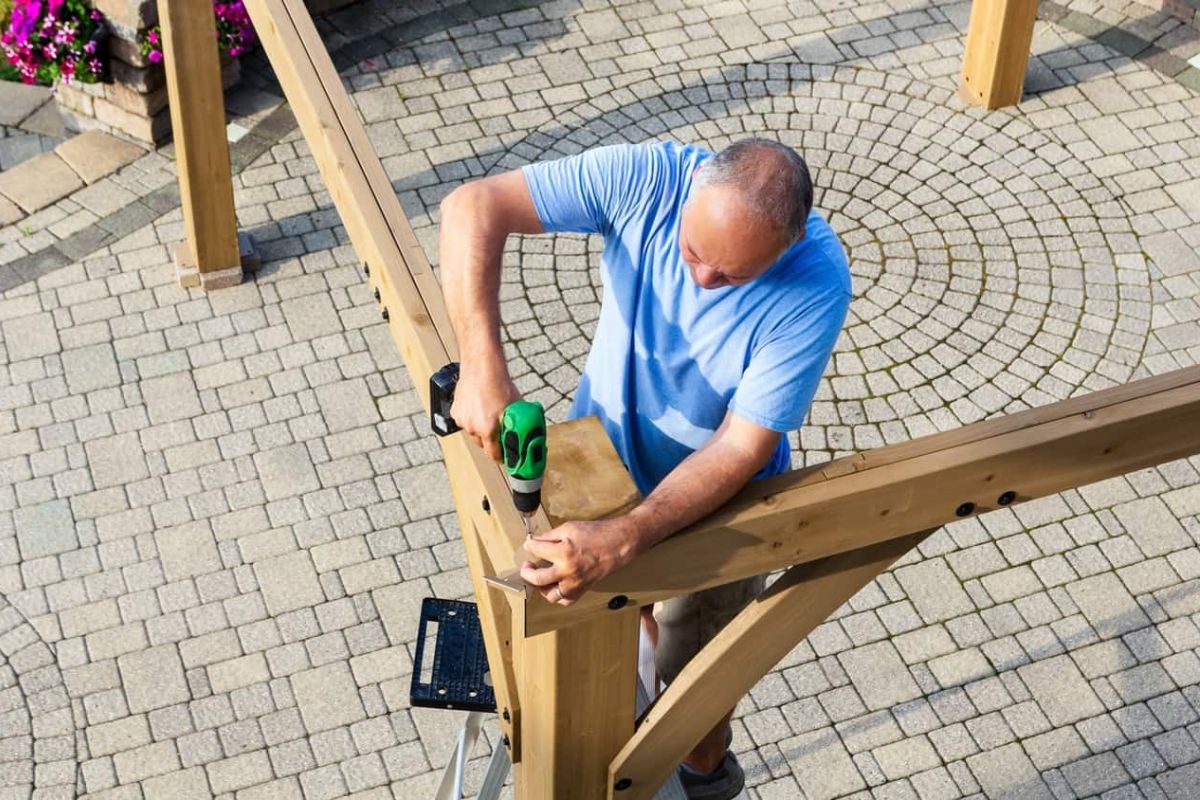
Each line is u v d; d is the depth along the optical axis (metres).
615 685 3.12
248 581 7.01
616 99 9.70
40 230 8.70
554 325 8.23
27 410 7.73
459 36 10.14
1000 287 8.43
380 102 9.63
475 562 3.51
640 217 3.07
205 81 7.43
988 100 9.55
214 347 8.09
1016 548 7.17
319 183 9.04
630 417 3.33
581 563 2.52
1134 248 8.67
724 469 2.79
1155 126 9.49
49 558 7.08
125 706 6.53
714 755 4.48
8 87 9.57
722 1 10.51
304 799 6.24
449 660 4.08
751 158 2.67
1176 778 6.36
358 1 10.34
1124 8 10.37
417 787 6.31
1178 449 3.12
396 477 7.48
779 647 3.28
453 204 3.03
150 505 7.31
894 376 7.94
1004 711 6.56
